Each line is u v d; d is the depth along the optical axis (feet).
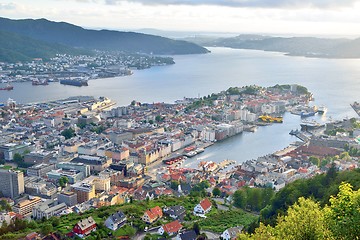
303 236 428.56
